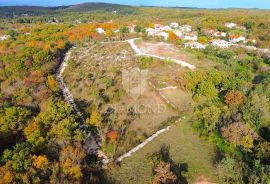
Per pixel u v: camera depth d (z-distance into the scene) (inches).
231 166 2187.5
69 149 2274.9
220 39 7628.0
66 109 2829.7
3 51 5772.6
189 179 2164.1
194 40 7308.1
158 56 5103.3
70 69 4655.5
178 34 7736.2
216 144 2568.9
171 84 3865.7
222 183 2132.1
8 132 2512.3
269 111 3166.8
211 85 3531.0
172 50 5644.7
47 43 5920.3
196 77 3747.5
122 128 2906.0
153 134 2773.1
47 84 3858.3
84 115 3213.6
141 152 2486.5
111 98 3555.6
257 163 2166.6
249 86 3764.8
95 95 3622.0
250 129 2615.7
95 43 6205.7
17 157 2070.6
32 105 3166.8
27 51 5012.3
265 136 2812.5
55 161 2180.1
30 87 3693.4
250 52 6190.9
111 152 2500.0
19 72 4311.0
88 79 4148.6
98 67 4623.5
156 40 6633.9
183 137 2701.8
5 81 4077.3
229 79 3794.3
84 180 2110.0
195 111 3093.0
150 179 2161.7
